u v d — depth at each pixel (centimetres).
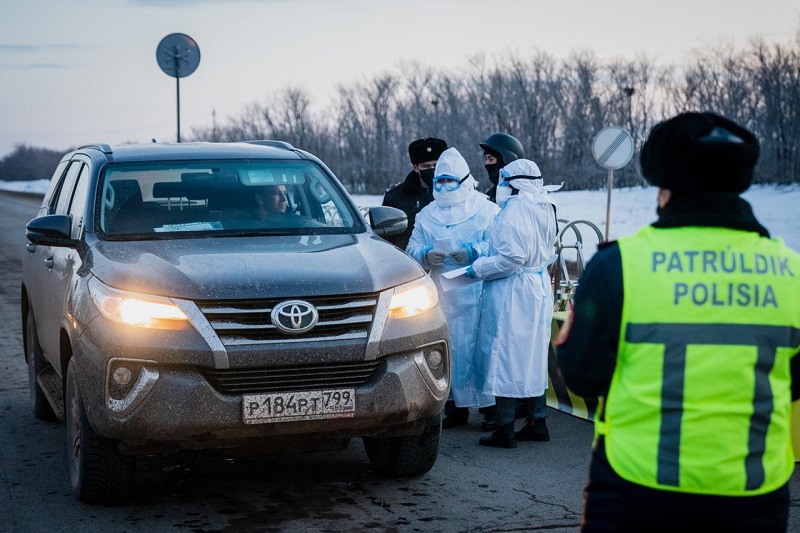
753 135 251
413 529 488
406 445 557
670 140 249
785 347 246
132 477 521
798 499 535
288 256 531
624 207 2258
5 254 2056
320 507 523
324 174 655
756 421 241
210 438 481
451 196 679
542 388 648
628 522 245
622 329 248
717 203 250
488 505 524
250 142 716
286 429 485
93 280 521
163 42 1398
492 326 643
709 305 244
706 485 238
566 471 589
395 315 507
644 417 244
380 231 633
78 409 518
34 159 10331
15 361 944
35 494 551
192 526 495
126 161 638
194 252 536
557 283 791
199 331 477
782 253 253
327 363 489
